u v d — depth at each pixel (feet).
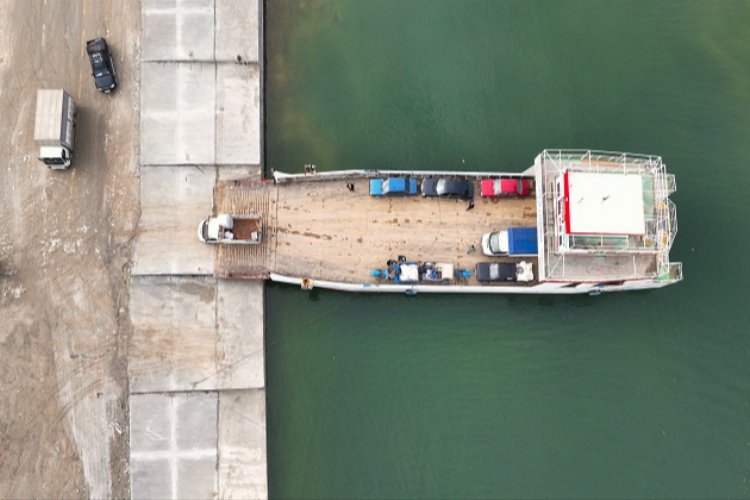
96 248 152.97
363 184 154.20
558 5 170.50
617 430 152.25
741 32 171.01
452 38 167.94
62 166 151.94
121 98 157.48
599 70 167.43
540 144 162.71
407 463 149.89
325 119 163.53
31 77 156.87
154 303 151.64
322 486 149.89
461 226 153.79
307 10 167.84
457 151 161.79
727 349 156.87
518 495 148.36
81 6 159.33
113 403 149.18
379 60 166.61
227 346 151.53
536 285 149.48
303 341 155.12
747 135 165.37
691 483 150.41
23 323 150.20
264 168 161.27
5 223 152.35
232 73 159.84
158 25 159.94
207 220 148.87
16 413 147.74
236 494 147.13
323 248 151.74
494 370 154.20
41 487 146.20
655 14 171.12
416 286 148.77
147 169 154.71
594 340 156.35
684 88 167.22
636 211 135.44
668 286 158.51
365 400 152.76
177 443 147.43
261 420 150.00
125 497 146.92
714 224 161.68
